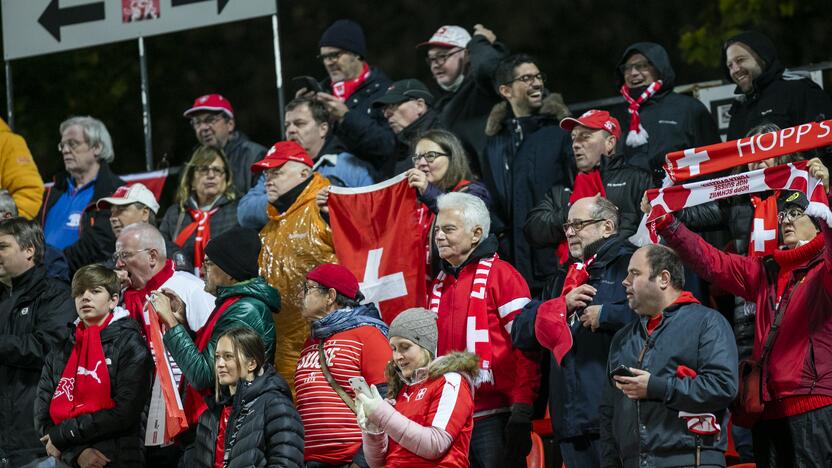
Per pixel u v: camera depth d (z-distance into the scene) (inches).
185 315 971.9
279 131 1959.9
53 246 1191.6
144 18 1411.2
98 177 1310.3
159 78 1776.6
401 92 1174.3
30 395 1039.6
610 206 912.3
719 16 1791.3
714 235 1045.2
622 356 808.9
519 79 1138.0
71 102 1707.7
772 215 896.9
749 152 840.3
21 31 1461.6
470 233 929.5
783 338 807.1
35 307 1057.5
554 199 1022.4
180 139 1772.9
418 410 793.6
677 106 1100.5
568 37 1961.1
